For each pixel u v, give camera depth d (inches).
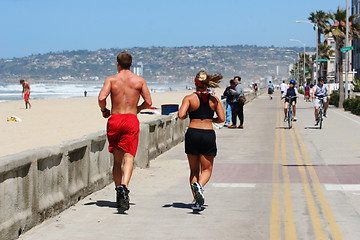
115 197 594.6
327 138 1262.3
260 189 642.2
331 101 3189.0
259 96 5482.3
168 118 1070.4
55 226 464.1
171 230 450.0
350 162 866.1
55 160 507.5
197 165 529.0
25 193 443.5
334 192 620.4
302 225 465.7
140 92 534.9
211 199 583.5
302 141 1210.0
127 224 471.2
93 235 434.0
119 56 532.7
